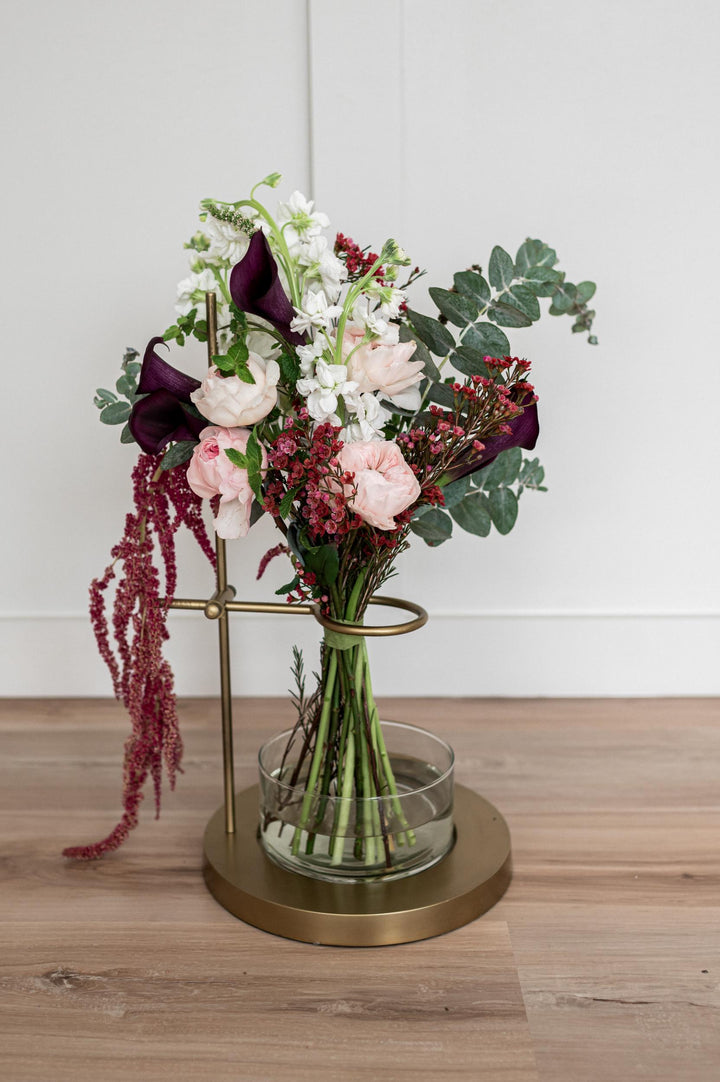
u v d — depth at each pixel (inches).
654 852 48.4
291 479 36.8
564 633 69.5
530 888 45.3
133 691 41.4
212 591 69.3
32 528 69.4
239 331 38.5
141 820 52.5
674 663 69.7
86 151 64.3
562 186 63.6
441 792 43.7
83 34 62.9
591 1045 35.0
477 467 41.9
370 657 70.1
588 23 61.8
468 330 45.1
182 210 64.8
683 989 38.0
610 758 59.6
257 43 62.8
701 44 61.7
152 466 42.0
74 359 66.9
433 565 68.7
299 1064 34.2
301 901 41.4
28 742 63.3
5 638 70.8
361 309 36.9
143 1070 33.9
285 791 43.4
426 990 38.0
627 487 67.3
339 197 64.1
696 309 64.7
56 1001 37.6
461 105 62.9
